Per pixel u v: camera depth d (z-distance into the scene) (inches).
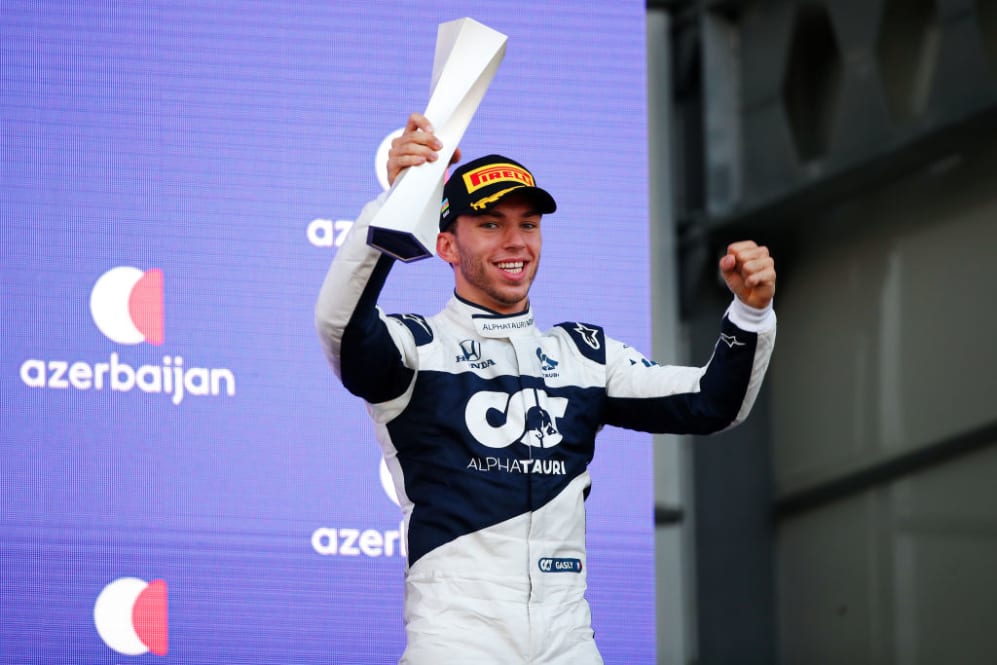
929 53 564.1
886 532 553.3
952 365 556.7
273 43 508.1
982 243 557.0
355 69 512.7
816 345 570.9
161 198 491.5
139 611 467.8
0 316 474.6
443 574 319.6
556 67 526.0
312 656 474.3
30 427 471.2
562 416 337.1
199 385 483.2
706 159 559.8
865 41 557.0
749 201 559.8
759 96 565.0
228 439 481.7
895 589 549.6
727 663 545.0
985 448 552.4
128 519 471.5
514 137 519.5
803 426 565.6
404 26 518.0
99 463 473.1
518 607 317.4
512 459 327.3
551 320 509.0
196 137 497.7
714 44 565.6
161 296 486.0
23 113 487.8
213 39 504.4
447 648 312.2
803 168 562.9
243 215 496.1
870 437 560.7
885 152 553.9
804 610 552.4
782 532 557.3
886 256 566.3
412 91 515.2
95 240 484.7
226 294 490.3
